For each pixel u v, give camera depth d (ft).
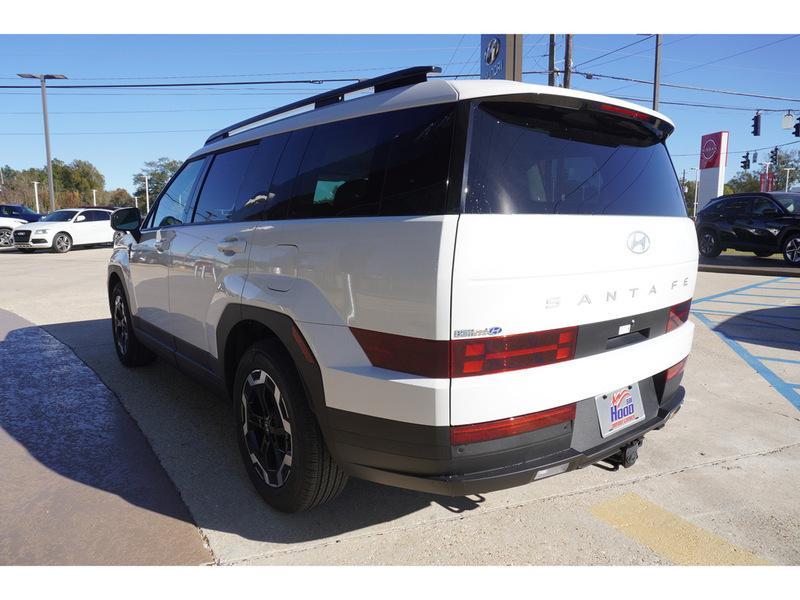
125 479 10.45
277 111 10.53
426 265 6.70
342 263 7.69
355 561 8.14
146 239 14.43
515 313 6.86
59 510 9.38
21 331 22.66
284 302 8.53
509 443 7.06
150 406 14.11
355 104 8.56
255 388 9.50
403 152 7.51
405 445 7.11
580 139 8.15
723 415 14.06
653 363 8.71
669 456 11.69
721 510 9.61
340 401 7.68
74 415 13.50
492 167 7.06
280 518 9.21
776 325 24.31
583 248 7.45
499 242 6.76
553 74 74.38
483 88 7.20
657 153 9.52
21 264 50.49
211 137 13.53
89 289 34.63
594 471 11.02
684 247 9.37
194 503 9.65
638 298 8.34
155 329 14.15
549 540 8.71
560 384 7.30
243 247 9.82
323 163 8.73
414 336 6.86
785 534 8.93
